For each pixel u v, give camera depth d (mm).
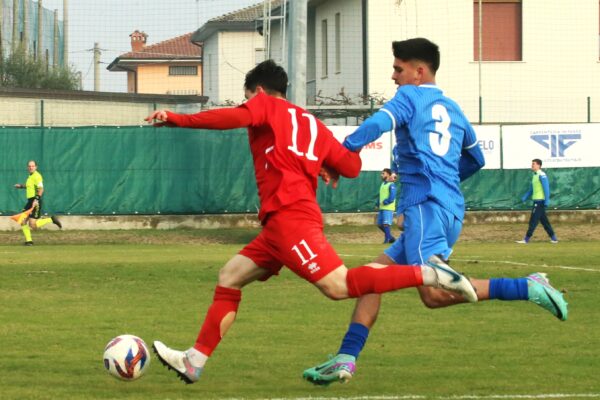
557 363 22750
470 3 99438
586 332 27844
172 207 78688
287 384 20172
